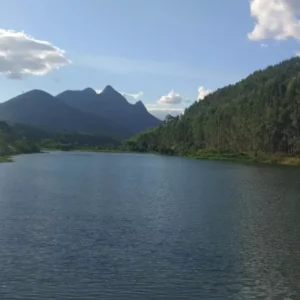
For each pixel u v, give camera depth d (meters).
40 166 138.12
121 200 62.12
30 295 25.94
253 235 40.25
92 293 26.34
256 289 27.12
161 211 52.81
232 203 59.69
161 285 27.62
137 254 33.84
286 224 45.19
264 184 86.44
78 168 132.88
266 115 193.25
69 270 30.03
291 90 191.50
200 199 63.75
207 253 34.31
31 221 45.66
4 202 58.38
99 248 35.34
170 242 37.50
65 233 40.34
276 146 190.75
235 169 134.75
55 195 66.50
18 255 33.19
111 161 184.88
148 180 95.56
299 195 68.50
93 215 49.66
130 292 26.50
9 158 176.00
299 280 28.66
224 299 25.66
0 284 27.45
